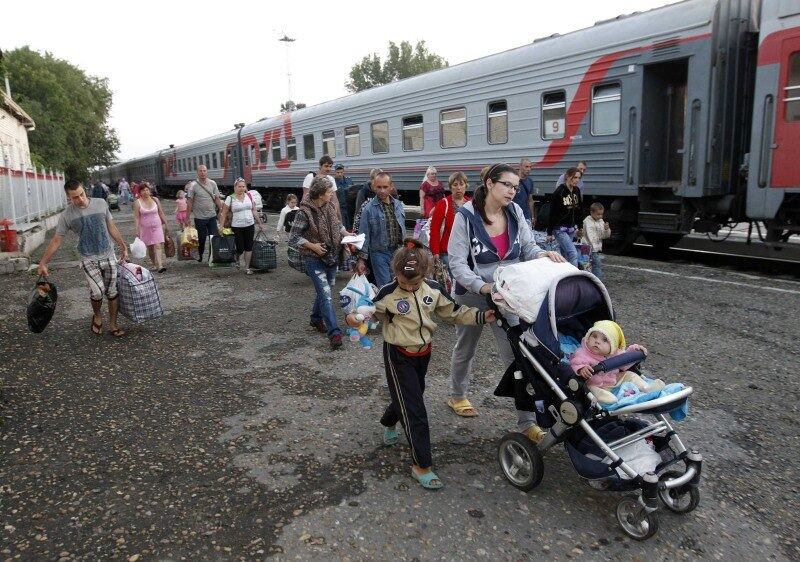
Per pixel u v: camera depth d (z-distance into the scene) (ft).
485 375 15.99
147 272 20.21
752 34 30.14
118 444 12.24
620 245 36.29
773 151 27.40
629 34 32.35
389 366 10.91
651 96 32.42
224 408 14.03
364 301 15.97
